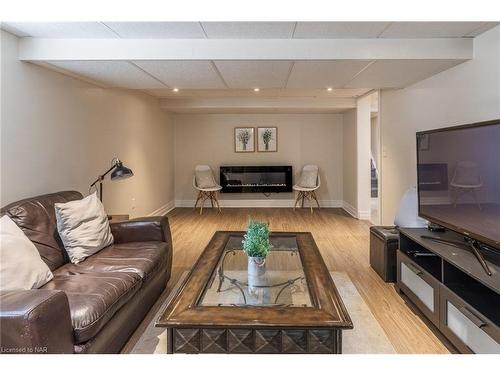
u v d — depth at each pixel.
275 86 3.74
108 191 4.02
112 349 1.85
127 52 2.60
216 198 6.90
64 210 2.37
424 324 2.27
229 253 2.51
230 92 5.11
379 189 4.61
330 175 7.08
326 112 6.74
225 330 1.48
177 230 5.10
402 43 2.60
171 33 2.49
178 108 6.08
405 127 3.79
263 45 2.62
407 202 3.11
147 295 2.39
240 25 2.33
